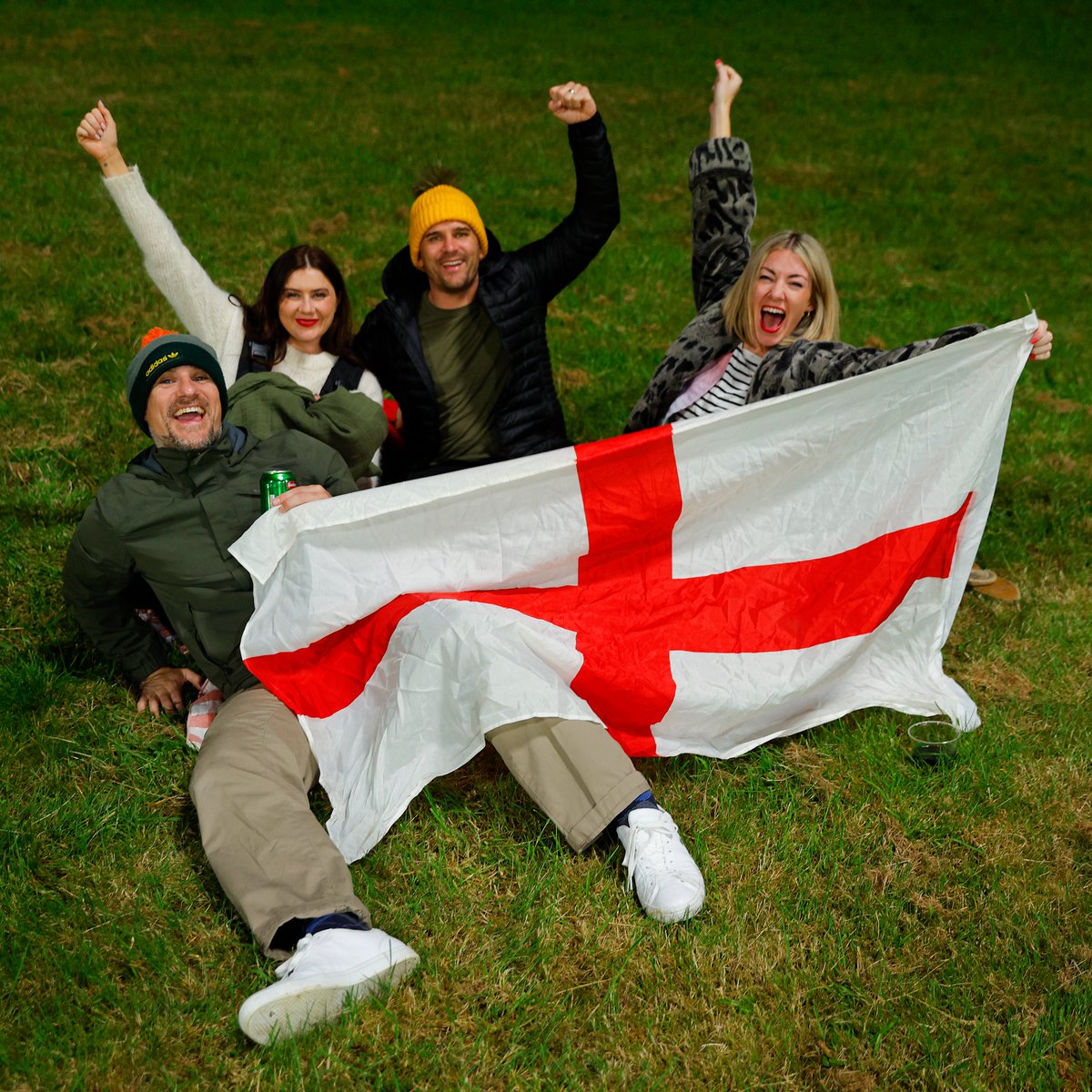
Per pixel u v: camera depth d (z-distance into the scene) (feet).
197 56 49.55
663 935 9.59
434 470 14.90
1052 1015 9.05
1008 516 17.88
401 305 14.71
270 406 12.85
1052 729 12.63
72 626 13.42
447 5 67.15
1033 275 32.22
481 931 9.62
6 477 16.60
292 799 9.80
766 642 11.66
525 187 35.27
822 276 13.34
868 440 11.79
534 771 10.05
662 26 66.03
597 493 11.21
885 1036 8.89
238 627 11.44
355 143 38.19
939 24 70.85
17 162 32.60
